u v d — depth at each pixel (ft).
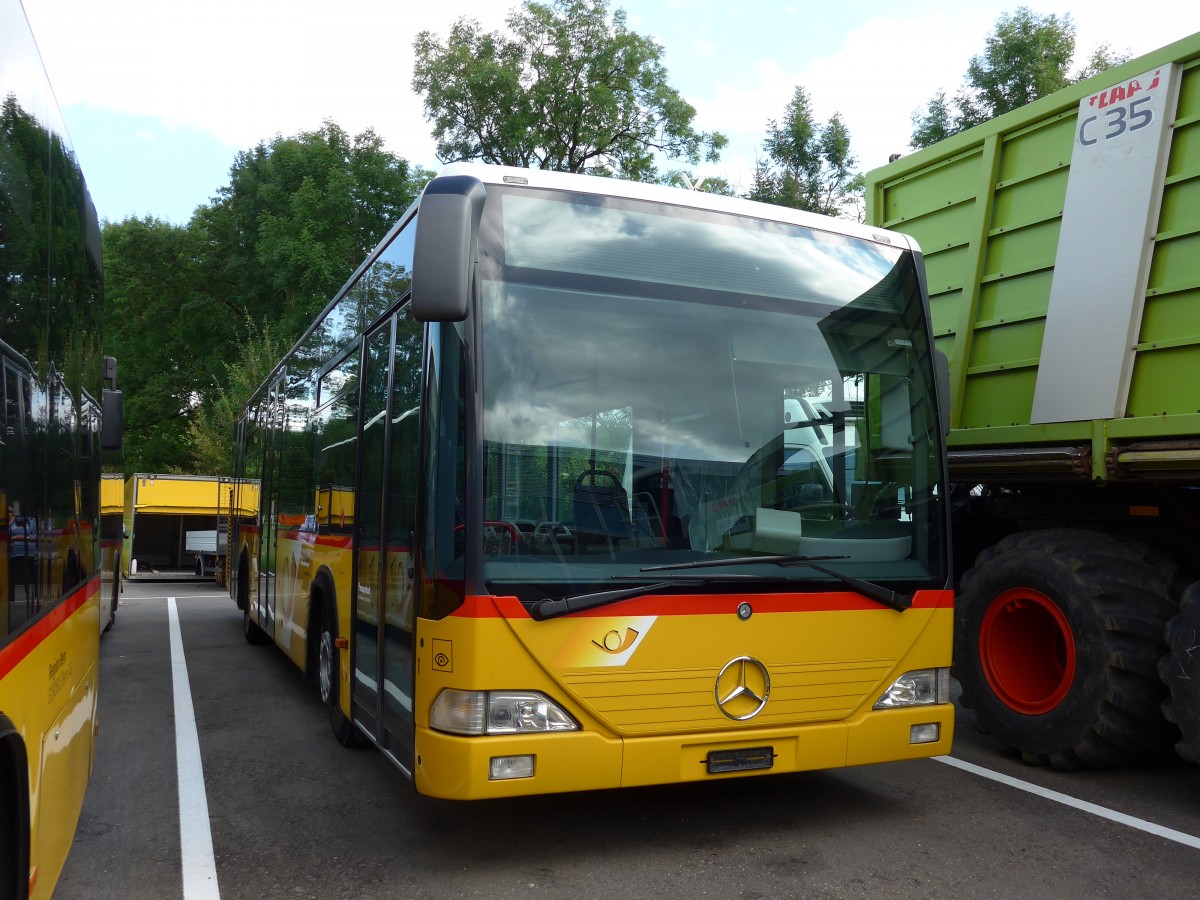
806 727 14.02
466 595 12.59
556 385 13.48
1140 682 16.37
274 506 30.68
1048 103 19.04
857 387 15.46
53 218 10.46
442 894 12.66
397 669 14.78
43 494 9.85
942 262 21.83
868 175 24.03
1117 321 17.22
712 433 14.24
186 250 123.03
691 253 14.80
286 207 107.65
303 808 16.31
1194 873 13.15
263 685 28.22
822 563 14.40
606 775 12.82
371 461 17.42
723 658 13.55
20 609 8.73
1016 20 75.05
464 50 93.30
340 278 101.76
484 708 12.47
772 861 13.67
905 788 16.99
